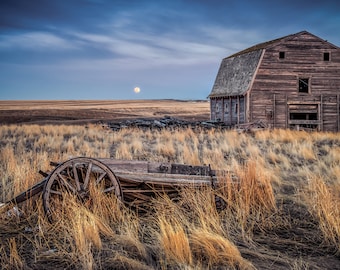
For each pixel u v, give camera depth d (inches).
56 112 2997.0
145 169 308.3
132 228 231.3
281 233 244.2
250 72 1200.8
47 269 185.5
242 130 1006.4
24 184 319.9
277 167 464.8
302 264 194.4
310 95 1193.4
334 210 255.0
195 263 191.3
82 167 257.0
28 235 232.7
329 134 938.1
